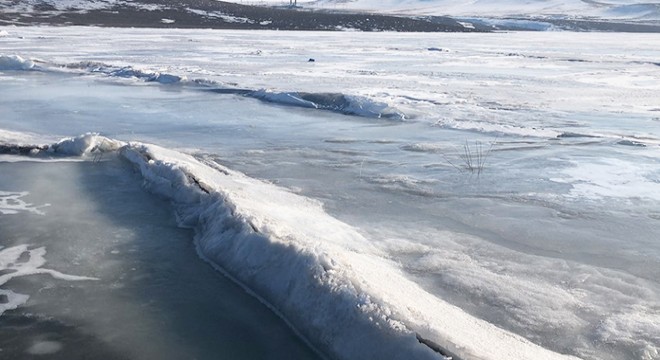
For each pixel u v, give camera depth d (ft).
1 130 44.50
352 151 41.37
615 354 16.88
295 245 20.74
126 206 29.17
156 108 57.62
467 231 26.22
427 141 44.65
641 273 22.06
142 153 36.01
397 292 18.52
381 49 137.18
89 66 87.51
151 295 20.71
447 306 18.86
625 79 84.38
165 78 74.90
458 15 460.55
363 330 16.43
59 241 24.93
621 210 28.94
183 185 29.78
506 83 78.64
